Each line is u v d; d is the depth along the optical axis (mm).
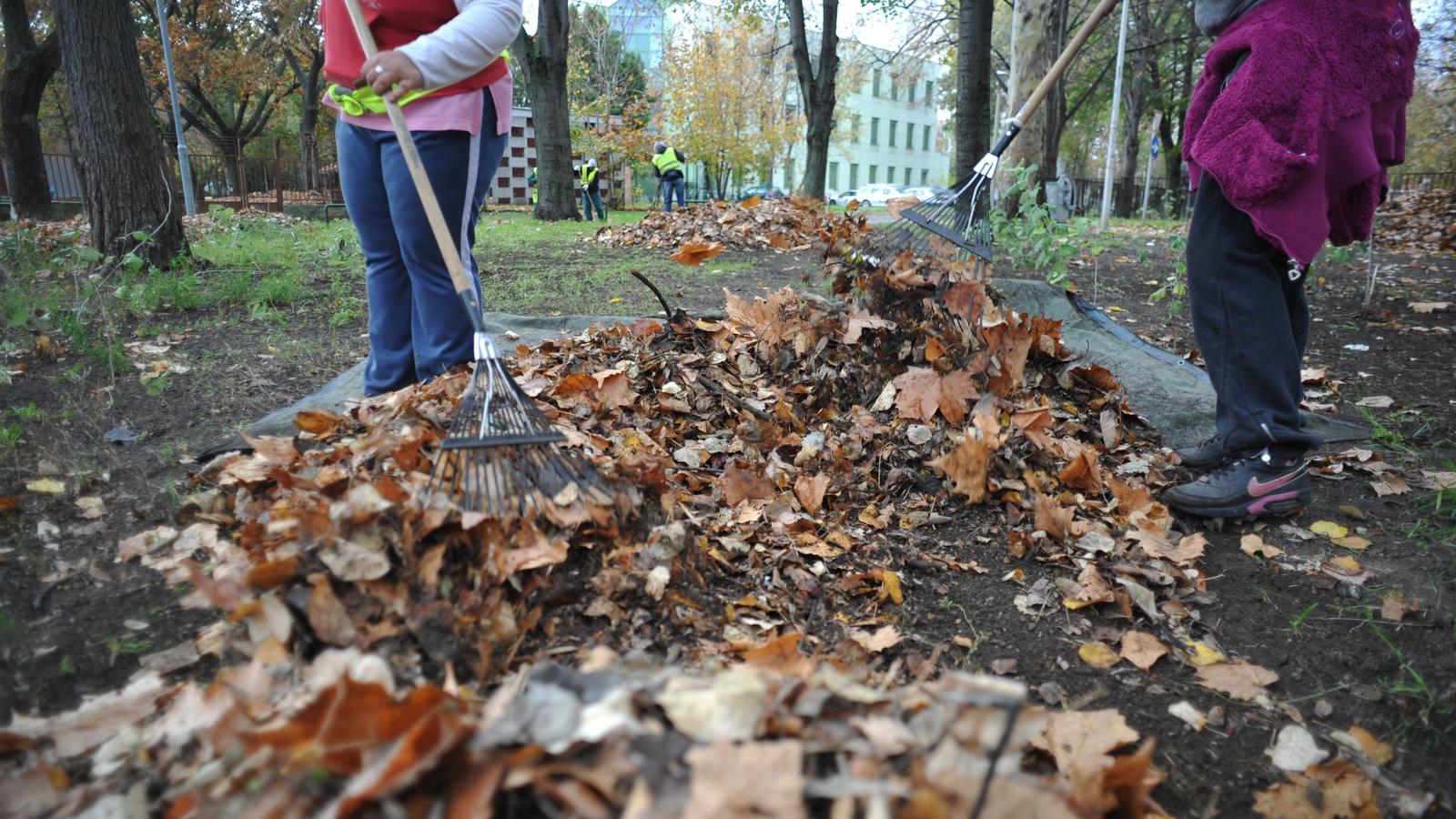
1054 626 2189
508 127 3086
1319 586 2357
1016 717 1231
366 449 2107
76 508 2486
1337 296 6316
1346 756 1764
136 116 6652
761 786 1059
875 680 1837
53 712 1661
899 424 3018
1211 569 2469
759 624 2037
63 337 4473
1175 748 1787
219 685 1473
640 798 1046
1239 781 1708
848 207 4109
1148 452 3125
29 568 2154
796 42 20000
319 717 1195
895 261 3322
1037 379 3309
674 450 2939
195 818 1117
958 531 2617
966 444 2691
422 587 1714
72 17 6359
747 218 9781
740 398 3279
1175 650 2104
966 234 3270
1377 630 2148
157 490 2627
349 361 4160
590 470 2102
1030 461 2846
